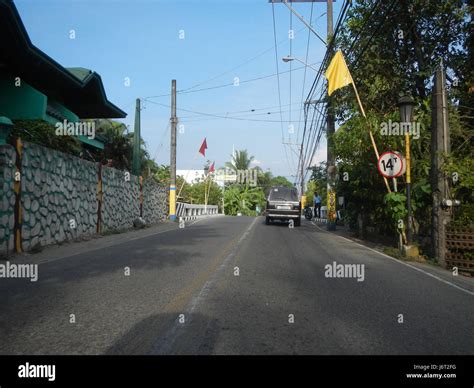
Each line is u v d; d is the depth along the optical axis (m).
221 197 51.03
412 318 5.50
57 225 12.41
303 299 6.31
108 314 5.34
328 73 14.12
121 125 24.83
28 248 10.70
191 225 22.12
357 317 5.47
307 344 4.47
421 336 4.82
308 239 15.41
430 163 11.49
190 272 8.09
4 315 5.27
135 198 20.64
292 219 22.75
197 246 12.15
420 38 15.76
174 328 4.84
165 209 27.06
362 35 16.50
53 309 5.55
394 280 8.02
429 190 11.53
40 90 16.27
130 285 6.95
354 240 15.89
